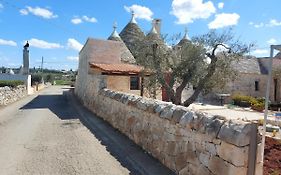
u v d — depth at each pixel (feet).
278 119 45.01
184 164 17.95
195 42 44.47
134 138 27.53
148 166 20.33
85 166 20.25
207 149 15.58
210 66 42.91
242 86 87.56
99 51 64.95
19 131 32.32
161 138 21.44
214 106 69.87
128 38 89.61
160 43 46.68
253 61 94.53
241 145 13.10
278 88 91.09
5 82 69.36
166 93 51.06
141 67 53.36
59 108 55.98
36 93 100.42
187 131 17.83
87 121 40.06
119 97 34.24
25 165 20.40
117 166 20.27
